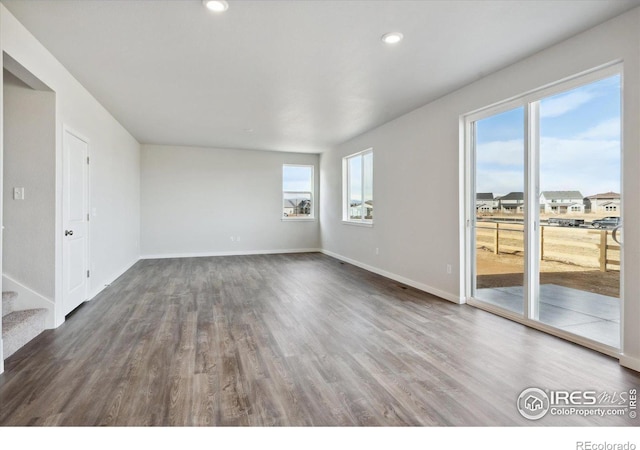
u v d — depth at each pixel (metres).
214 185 8.20
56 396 2.11
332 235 8.14
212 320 3.58
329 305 4.12
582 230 2.93
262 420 1.88
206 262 7.27
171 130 6.29
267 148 8.17
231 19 2.63
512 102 3.47
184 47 3.07
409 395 2.14
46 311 3.25
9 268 3.18
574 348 2.83
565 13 2.51
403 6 2.45
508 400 2.08
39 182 3.22
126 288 4.95
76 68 3.50
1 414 1.92
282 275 5.91
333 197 8.04
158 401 2.06
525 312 3.41
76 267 3.93
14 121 3.18
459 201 4.12
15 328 2.76
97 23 2.67
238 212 8.40
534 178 3.32
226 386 2.25
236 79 3.81
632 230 2.46
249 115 5.25
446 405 2.03
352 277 5.73
